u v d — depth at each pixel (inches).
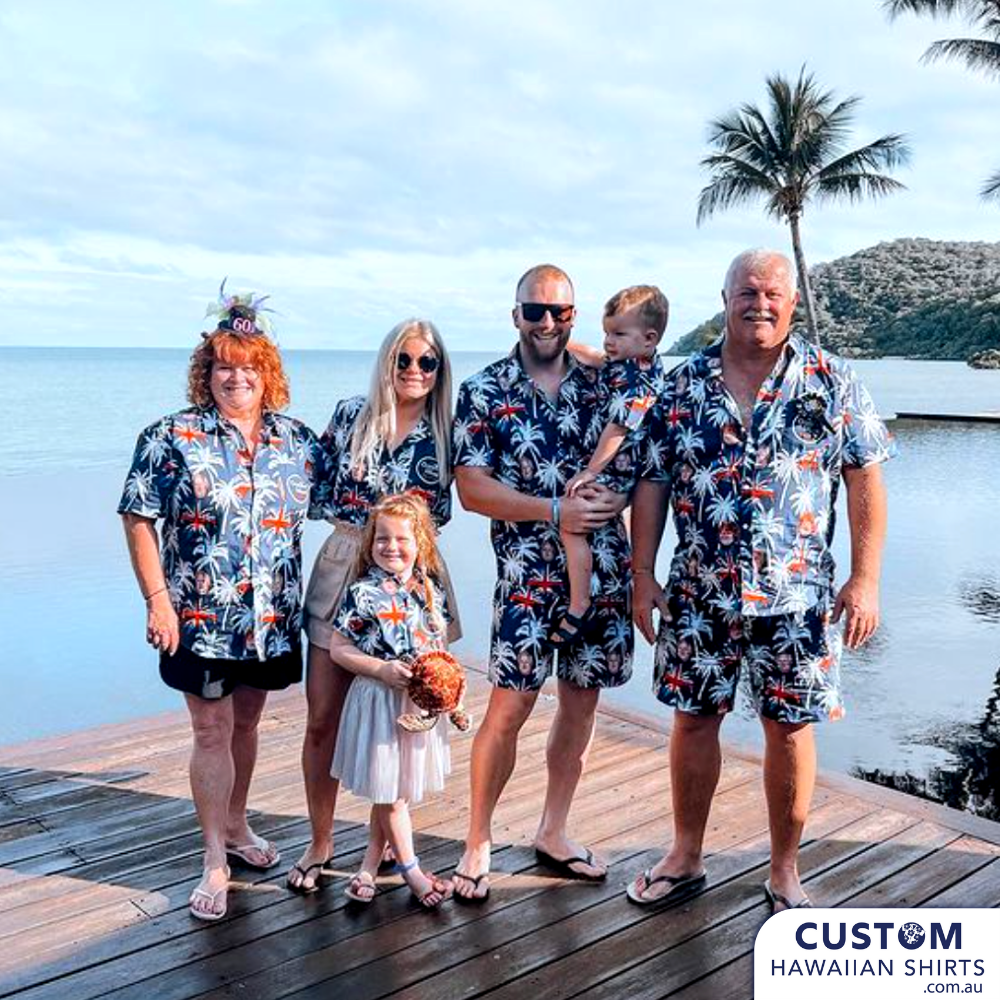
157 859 135.5
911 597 415.8
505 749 125.9
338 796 155.9
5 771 164.2
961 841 139.7
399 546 119.0
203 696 120.3
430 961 112.1
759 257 111.0
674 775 124.0
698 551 116.9
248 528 120.1
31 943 115.4
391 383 122.7
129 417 1318.9
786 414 112.9
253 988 107.1
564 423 123.7
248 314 121.6
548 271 121.4
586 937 117.1
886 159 946.1
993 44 880.9
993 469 793.6
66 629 336.2
